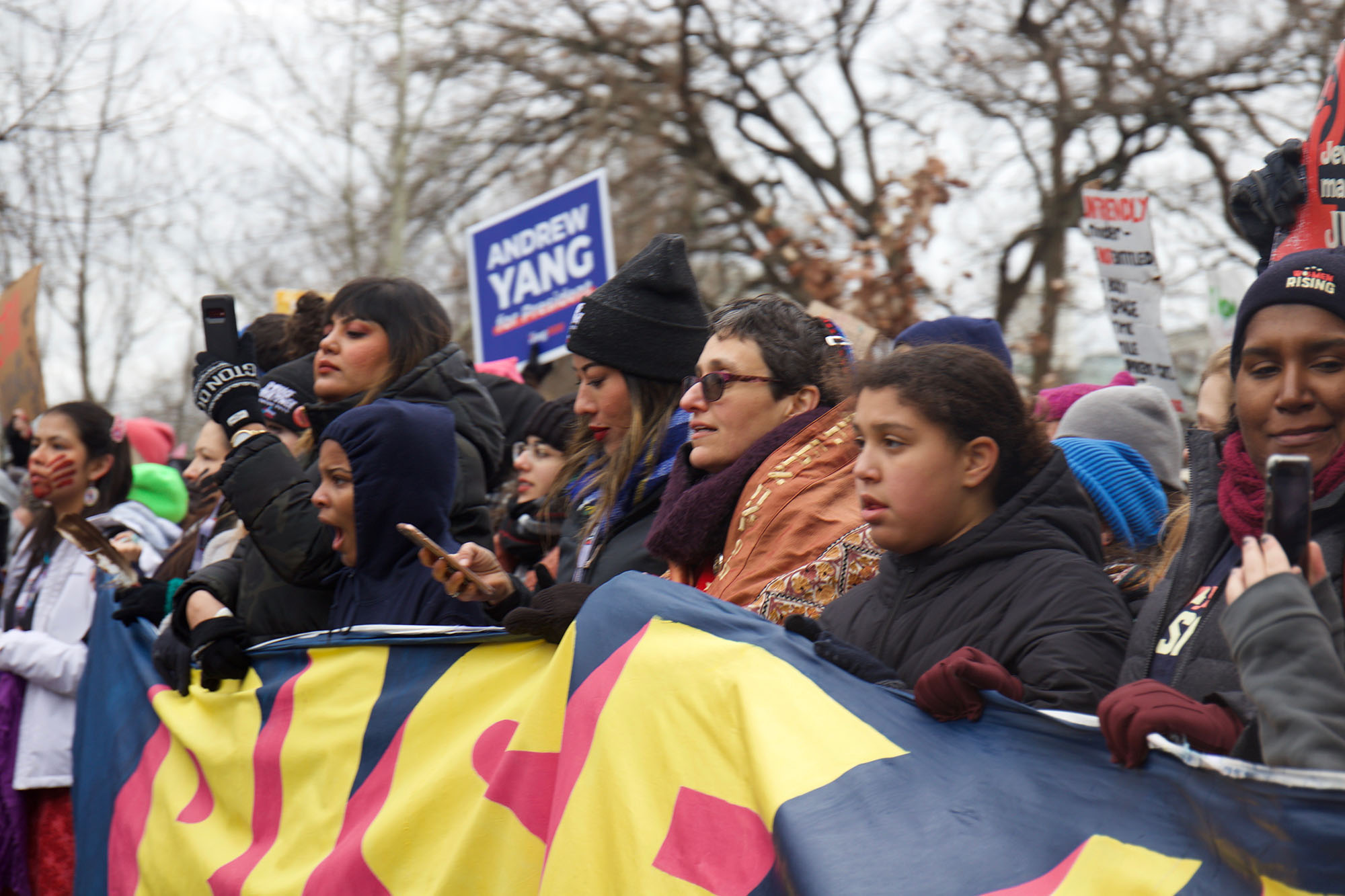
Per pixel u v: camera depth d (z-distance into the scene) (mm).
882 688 1656
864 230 13109
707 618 1916
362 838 2377
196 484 4270
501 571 2424
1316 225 1889
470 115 14062
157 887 2996
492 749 2246
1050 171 12359
